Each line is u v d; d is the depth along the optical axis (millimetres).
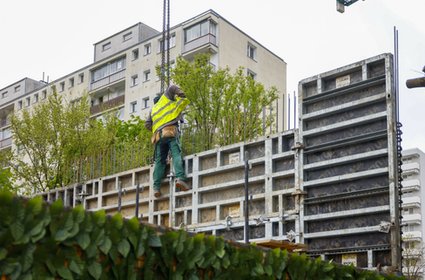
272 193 8734
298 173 8547
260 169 9047
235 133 11125
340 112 8531
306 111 8852
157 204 10133
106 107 39594
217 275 5078
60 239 3943
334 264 6441
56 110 20516
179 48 37281
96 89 42969
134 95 40125
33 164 19641
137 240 4473
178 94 10047
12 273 3703
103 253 4230
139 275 4504
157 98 10617
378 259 7828
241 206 9016
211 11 36312
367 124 8266
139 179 10547
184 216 9625
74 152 19812
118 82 41625
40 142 19875
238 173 9234
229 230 9031
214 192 9438
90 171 12297
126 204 10609
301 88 8930
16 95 52469
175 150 9797
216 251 5078
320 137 8617
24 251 3791
